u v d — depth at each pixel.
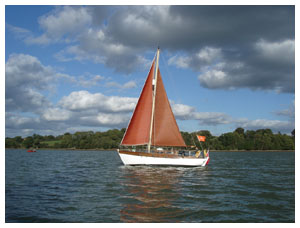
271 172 26.27
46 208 11.60
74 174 23.34
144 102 30.25
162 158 29.09
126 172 24.42
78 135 140.12
